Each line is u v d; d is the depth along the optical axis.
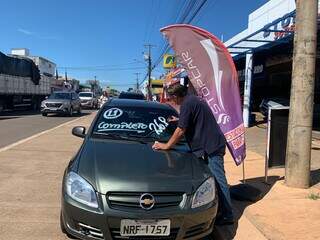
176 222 5.08
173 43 7.82
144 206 5.04
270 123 8.33
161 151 6.16
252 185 8.27
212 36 7.71
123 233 5.00
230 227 6.27
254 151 13.29
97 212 5.00
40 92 42.31
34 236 5.90
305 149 7.80
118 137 6.64
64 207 5.26
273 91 25.33
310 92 7.70
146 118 7.12
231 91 7.76
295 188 7.88
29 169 10.25
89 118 29.69
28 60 37.41
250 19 23.61
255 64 21.83
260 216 6.53
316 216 6.48
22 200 7.58
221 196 6.29
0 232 6.01
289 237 5.71
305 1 7.59
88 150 5.96
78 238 5.29
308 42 7.61
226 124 7.75
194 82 7.74
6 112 34.97
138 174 5.28
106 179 5.16
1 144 14.38
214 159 6.35
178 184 5.23
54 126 22.08
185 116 6.18
